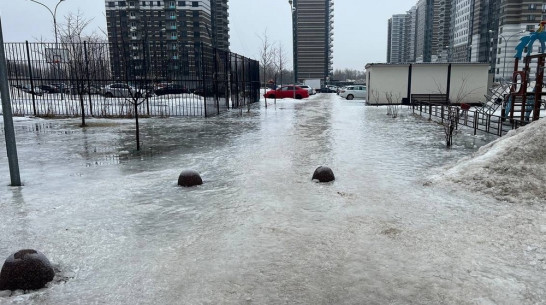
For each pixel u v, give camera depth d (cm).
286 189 741
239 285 398
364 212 609
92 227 556
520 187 670
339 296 377
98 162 1002
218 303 365
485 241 496
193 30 9794
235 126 1762
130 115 2145
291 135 1480
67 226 559
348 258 455
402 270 426
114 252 475
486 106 2169
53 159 1039
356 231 534
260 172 880
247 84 3134
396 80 3177
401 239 506
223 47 12156
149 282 404
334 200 670
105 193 723
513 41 10688
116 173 882
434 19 17450
